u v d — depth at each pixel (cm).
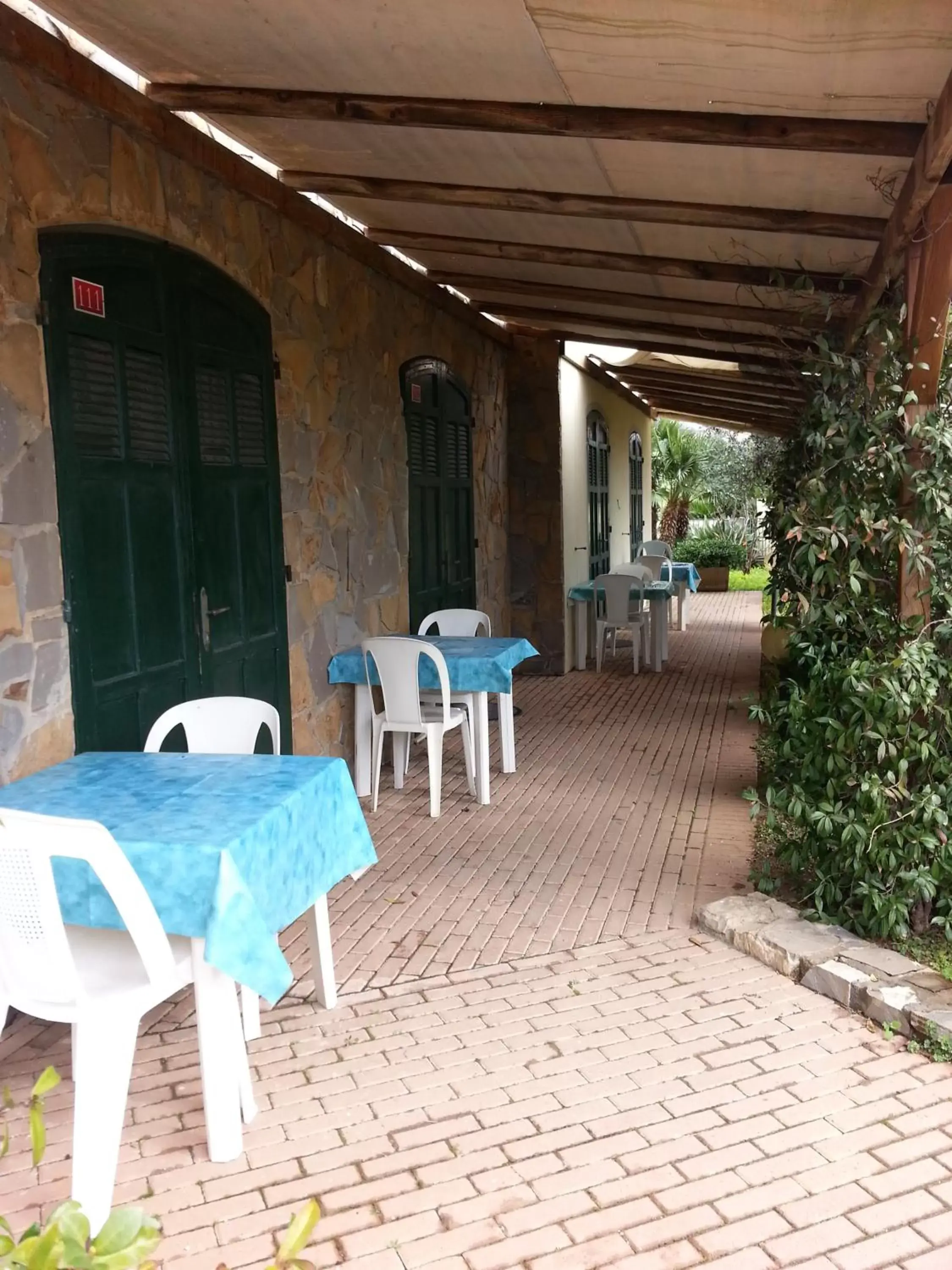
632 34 251
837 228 365
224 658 420
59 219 316
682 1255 194
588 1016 285
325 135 389
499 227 485
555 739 647
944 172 265
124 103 337
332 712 529
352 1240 199
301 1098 247
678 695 793
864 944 312
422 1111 241
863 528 321
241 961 207
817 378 412
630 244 464
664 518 1961
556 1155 224
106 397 342
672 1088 249
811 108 281
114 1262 81
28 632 302
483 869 409
